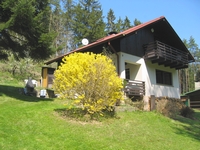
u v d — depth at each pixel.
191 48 59.59
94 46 13.47
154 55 14.34
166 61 15.54
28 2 9.78
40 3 11.76
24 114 7.50
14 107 8.69
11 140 5.19
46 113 7.97
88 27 34.16
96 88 7.82
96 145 5.69
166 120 10.04
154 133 7.63
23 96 12.32
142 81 14.14
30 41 11.56
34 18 10.34
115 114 9.12
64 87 7.79
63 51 40.19
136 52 14.57
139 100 13.20
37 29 10.78
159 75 16.50
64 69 7.82
